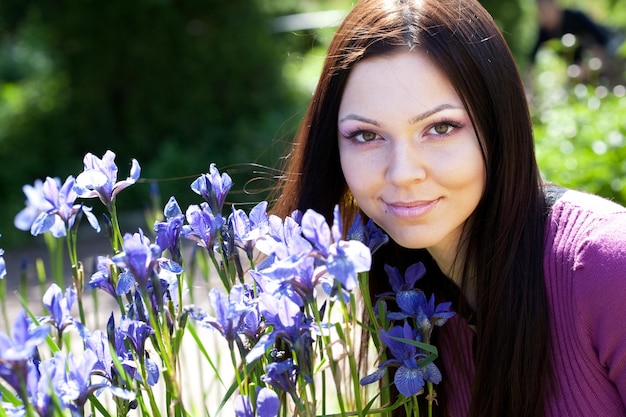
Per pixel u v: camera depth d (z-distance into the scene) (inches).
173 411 51.7
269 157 297.6
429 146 59.2
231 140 312.3
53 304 52.1
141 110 319.6
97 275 57.1
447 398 73.2
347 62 60.9
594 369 62.1
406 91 58.3
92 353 48.7
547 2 279.1
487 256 64.5
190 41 318.3
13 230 272.5
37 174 305.4
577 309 60.8
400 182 58.6
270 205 89.0
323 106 66.1
